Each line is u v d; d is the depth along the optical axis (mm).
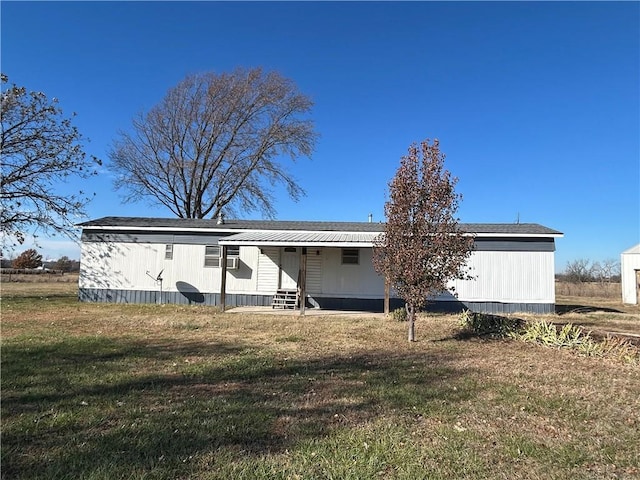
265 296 18359
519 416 4875
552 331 9906
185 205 32344
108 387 5777
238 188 32375
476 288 17406
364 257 18078
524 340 10148
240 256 18547
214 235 18781
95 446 3840
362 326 12492
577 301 28062
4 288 29375
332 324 12836
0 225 19453
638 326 13609
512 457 3797
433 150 9531
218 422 4477
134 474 3340
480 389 5953
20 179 19625
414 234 9508
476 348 9219
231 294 18438
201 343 9383
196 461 3590
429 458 3736
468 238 9578
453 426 4508
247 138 32344
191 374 6586
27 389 5625
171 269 18672
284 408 4996
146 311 15500
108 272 18812
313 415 4773
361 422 4582
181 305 17922
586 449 3994
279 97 32281
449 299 17453
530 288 17266
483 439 4184
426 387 6000
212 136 31766
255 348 8898
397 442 4051
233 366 7145
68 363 7164
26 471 3365
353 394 5609
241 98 31781
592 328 12375
